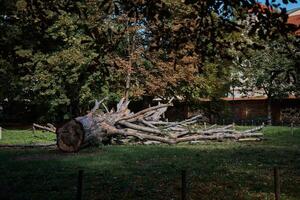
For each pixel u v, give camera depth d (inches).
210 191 409.4
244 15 306.3
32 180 459.2
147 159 641.0
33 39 392.5
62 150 743.1
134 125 904.3
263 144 901.2
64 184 436.5
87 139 761.6
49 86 1417.3
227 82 1724.9
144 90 1497.3
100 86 1389.0
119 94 1407.5
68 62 1280.8
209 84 1587.1
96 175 492.4
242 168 549.6
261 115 2037.4
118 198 379.6
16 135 1115.3
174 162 605.9
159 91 1485.0
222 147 832.3
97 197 381.7
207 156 678.5
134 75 1456.7
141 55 1424.7
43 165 574.9
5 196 379.6
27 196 381.1
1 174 498.9
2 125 1680.6
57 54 1284.4
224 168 547.5
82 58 1253.1
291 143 921.5
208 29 318.3
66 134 745.0
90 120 783.1
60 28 1273.4
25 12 367.2
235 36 345.4
